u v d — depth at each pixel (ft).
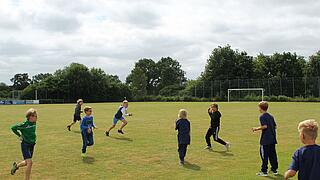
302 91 235.40
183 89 294.05
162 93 300.20
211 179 28.48
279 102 215.72
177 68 460.14
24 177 29.66
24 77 437.17
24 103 252.21
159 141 49.98
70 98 281.54
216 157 37.96
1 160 37.24
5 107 176.04
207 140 43.21
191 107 153.38
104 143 48.24
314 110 121.29
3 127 71.41
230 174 30.19
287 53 285.43
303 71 278.46
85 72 286.46
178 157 38.14
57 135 57.72
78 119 64.59
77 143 48.73
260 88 246.06
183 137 34.35
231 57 289.53
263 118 29.40
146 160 36.52
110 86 292.81
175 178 28.99
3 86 368.89
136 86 354.13
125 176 29.78
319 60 268.00
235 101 246.06
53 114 112.47
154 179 28.71
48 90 276.21
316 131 15.52
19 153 41.32
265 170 29.53
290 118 87.51
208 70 293.84
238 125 71.56
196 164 34.47
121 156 38.81
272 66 286.05
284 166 32.89
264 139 29.45
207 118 89.97
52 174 30.66
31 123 27.68
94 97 286.66
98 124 75.66
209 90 262.47
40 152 41.57
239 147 44.45
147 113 112.27
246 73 287.28
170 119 87.86
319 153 15.30
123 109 57.06
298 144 45.98
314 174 15.07
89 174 30.60
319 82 229.86
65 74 283.38
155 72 453.17
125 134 57.98
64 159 37.24
